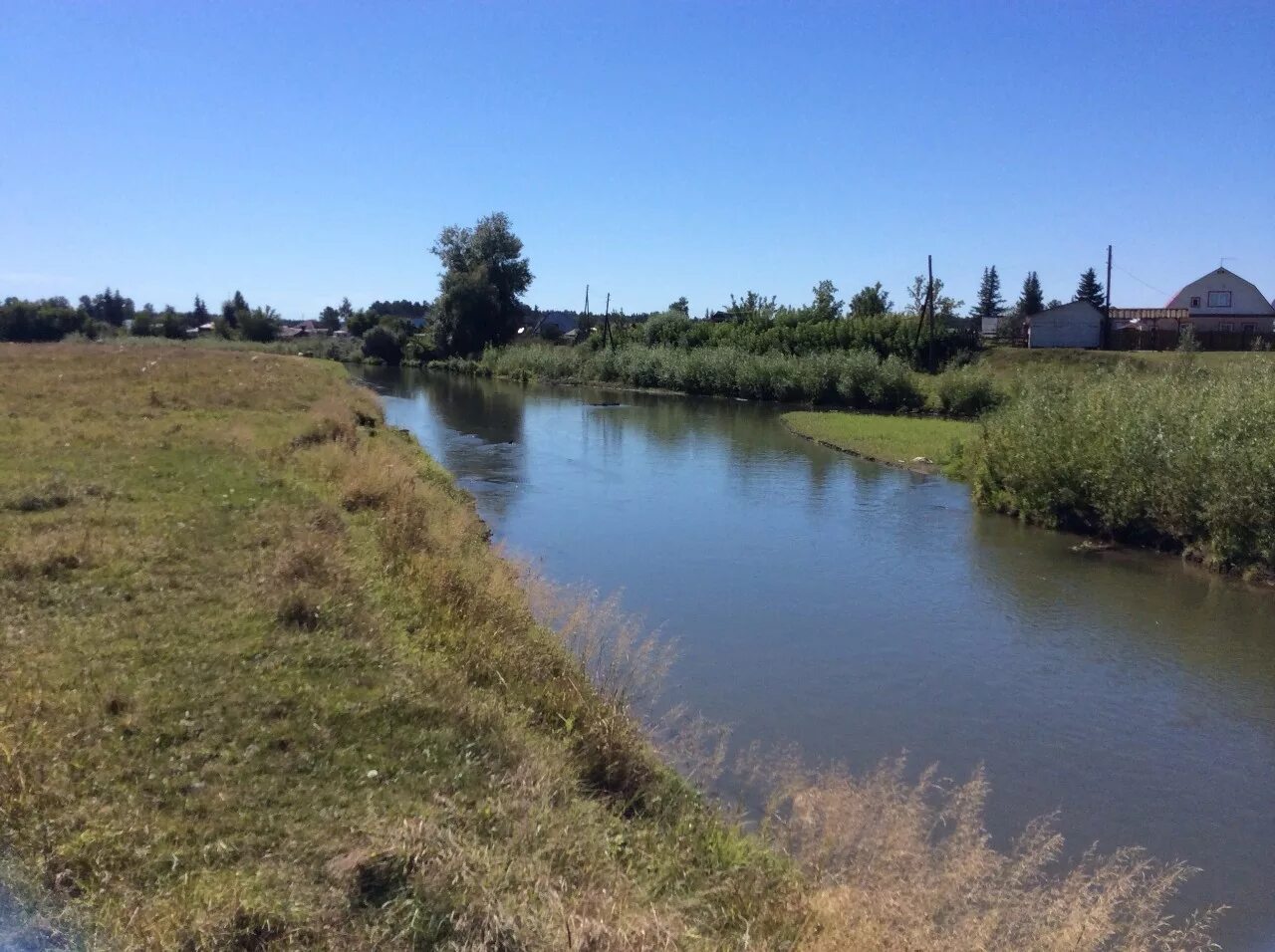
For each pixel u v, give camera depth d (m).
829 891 4.87
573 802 5.57
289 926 3.99
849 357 46.41
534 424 36.03
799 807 6.39
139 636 6.89
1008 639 11.54
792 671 10.22
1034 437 18.77
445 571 9.18
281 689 6.20
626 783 6.21
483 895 4.26
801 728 8.76
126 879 4.16
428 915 4.16
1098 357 45.59
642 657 9.68
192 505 11.22
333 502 12.23
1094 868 6.71
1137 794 7.85
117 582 8.09
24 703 5.57
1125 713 9.45
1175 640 11.59
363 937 3.99
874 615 12.35
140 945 3.76
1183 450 15.66
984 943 4.69
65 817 4.53
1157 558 15.77
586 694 7.20
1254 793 7.92
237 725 5.67
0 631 6.78
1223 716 9.41
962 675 10.33
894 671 10.38
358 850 4.48
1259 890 6.54
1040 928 5.04
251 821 4.73
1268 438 14.52
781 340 57.06
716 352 54.94
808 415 38.34
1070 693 9.91
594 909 4.37
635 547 15.75
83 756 5.10
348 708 6.03
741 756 7.96
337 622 7.54
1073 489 17.55
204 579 8.34
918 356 50.44
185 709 5.79
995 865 5.76
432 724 6.00
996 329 70.81
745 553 15.59
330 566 8.90
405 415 38.19
